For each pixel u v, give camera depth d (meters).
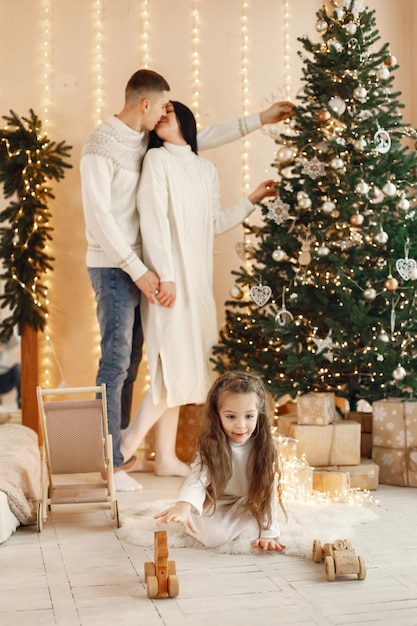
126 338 3.97
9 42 4.69
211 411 2.83
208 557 2.74
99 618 2.20
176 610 2.25
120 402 3.99
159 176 4.00
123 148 3.96
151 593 2.33
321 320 3.95
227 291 4.87
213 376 4.18
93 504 3.52
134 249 4.06
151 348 4.01
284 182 4.00
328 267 3.87
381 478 3.87
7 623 2.17
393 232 3.80
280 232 3.91
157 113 4.00
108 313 3.95
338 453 3.73
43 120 4.71
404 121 5.04
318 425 3.74
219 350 4.07
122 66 4.77
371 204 3.81
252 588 2.42
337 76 3.85
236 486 2.88
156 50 4.80
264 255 4.05
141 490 3.82
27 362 4.56
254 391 2.79
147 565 2.47
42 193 4.58
